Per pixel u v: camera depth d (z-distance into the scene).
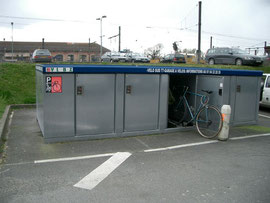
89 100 6.19
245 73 8.03
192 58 40.47
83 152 5.45
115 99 6.42
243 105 8.27
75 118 6.12
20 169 4.54
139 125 6.76
